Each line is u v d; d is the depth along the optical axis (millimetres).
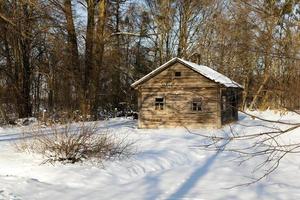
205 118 30719
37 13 31000
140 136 25500
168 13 50469
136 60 53656
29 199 12055
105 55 46375
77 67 37469
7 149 18828
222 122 31062
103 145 16984
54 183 14148
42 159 16609
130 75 51719
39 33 33531
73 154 16328
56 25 32656
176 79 31344
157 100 31703
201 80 30797
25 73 38281
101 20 37594
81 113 37438
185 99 31203
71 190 13336
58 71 40719
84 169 15477
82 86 37844
